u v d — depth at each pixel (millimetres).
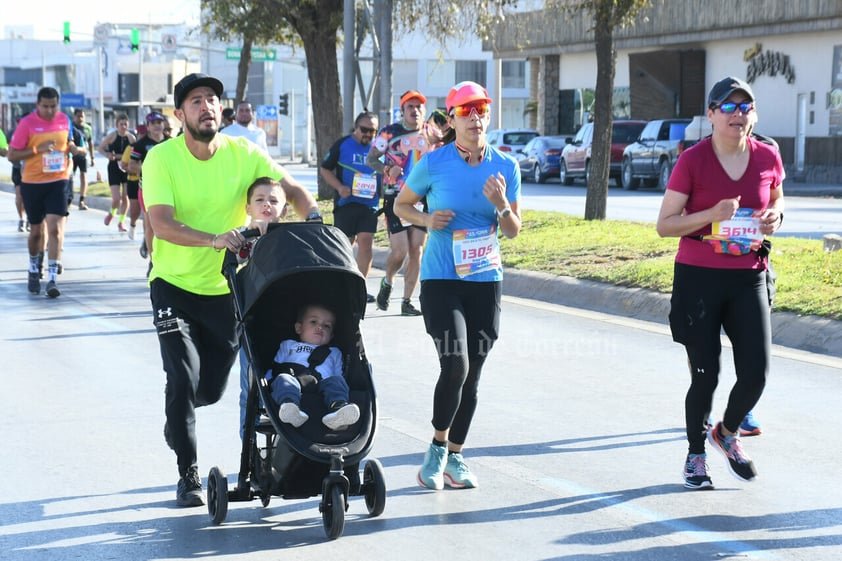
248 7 53500
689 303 12188
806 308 20688
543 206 51969
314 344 11500
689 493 12305
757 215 11891
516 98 157250
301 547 10758
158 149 11867
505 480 12891
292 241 11102
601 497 12211
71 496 12430
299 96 163375
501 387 17594
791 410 15789
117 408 16469
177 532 11234
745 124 11781
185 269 11891
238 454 13961
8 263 33750
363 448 10625
